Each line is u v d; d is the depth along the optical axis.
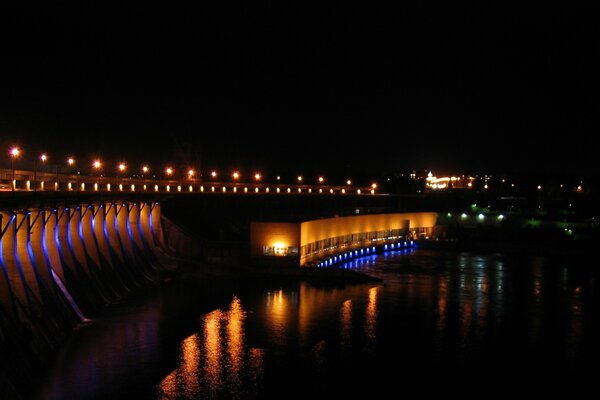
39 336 56.66
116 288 83.56
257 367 57.12
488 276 110.69
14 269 59.47
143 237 104.44
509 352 63.88
